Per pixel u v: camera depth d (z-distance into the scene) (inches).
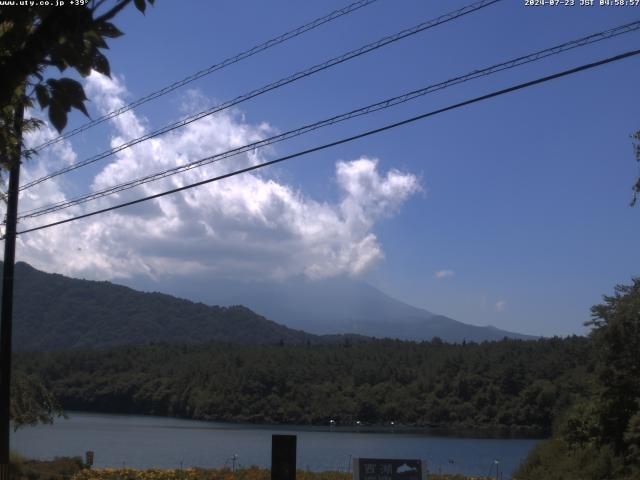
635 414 908.0
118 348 6609.3
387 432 3750.0
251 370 4970.5
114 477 921.5
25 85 184.5
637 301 944.9
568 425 994.7
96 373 5831.7
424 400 4269.2
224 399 4874.5
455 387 4111.7
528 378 3767.2
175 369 5625.0
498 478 1096.2
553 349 3949.3
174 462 1998.0
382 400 4456.2
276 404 4712.1
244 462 2000.5
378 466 464.1
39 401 1214.9
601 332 956.0
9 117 237.5
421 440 3093.0
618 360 949.2
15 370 1208.8
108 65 161.0
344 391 4670.3
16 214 767.1
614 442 940.0
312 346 6117.1
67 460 1063.6
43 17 149.1
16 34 149.9
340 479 950.4
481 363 4173.2
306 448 2657.5
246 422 4702.3
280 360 5132.9
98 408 5590.6
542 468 985.5
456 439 3191.4
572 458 933.2
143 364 5910.4
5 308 765.9
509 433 3565.5
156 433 3631.9
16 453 1005.2
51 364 5856.3
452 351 4840.1
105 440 3063.5
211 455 2269.9
